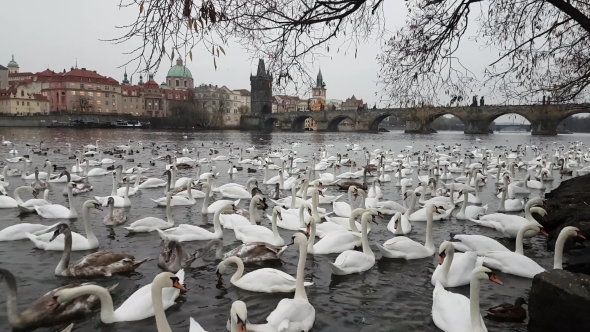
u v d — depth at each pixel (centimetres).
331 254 1238
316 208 1557
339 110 14475
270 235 1278
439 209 1652
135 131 11906
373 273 1109
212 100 18975
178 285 743
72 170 3045
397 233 1435
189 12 670
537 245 1325
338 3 1012
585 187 1817
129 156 4419
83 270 1025
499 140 9125
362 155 5222
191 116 15138
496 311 861
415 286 1030
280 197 2139
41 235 1237
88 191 2206
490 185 2652
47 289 966
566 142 8200
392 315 888
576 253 1131
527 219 1378
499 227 1394
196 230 1334
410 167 3512
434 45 1346
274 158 4525
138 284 1008
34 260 1141
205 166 3753
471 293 769
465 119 11700
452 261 1026
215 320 853
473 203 1966
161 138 8488
